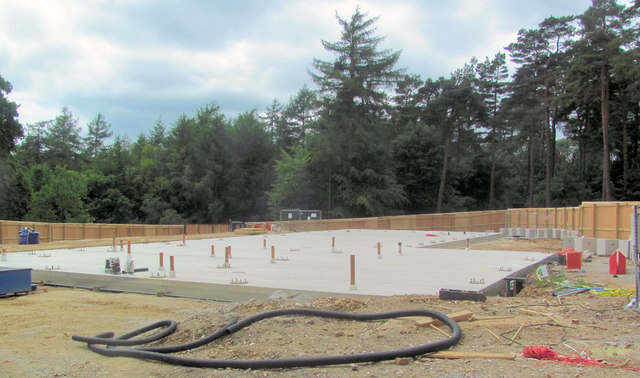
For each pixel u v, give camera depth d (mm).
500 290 12445
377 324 6875
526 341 5879
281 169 58031
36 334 8070
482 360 5172
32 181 56812
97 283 13297
